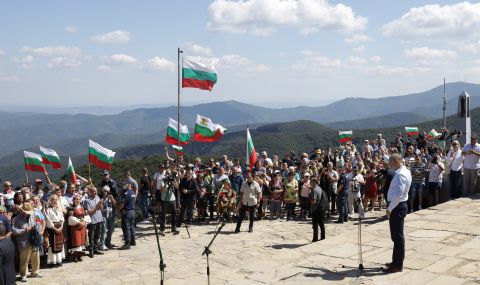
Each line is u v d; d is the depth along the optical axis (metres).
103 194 13.51
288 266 9.11
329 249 9.92
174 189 16.62
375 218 16.58
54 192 12.53
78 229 12.38
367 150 25.00
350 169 17.48
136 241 14.55
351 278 7.86
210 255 12.29
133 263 12.02
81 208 12.66
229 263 11.41
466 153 15.65
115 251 13.40
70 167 16.56
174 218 15.38
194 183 16.88
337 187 16.16
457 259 8.59
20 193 12.03
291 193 17.09
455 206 13.70
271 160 21.67
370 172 17.88
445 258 8.68
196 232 15.48
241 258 11.83
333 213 17.88
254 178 17.16
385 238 10.61
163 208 15.27
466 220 11.80
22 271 10.84
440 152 20.47
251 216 15.08
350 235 11.07
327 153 22.31
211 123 18.84
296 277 8.12
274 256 10.10
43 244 11.84
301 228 15.40
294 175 17.69
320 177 16.94
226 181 17.16
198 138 18.81
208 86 17.67
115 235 15.84
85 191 14.09
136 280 10.53
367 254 9.35
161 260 8.20
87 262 12.29
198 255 12.42
